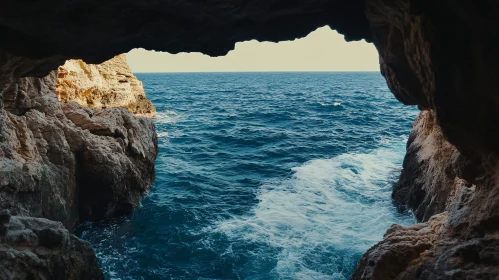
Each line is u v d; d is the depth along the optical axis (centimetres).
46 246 848
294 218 1523
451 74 564
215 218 1578
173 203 1764
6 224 806
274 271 1166
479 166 692
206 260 1257
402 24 643
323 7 736
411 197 1505
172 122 4100
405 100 838
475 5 495
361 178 2012
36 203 1175
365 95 7581
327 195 1775
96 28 626
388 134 3288
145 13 644
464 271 620
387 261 729
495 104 564
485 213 664
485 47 527
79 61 2980
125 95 3666
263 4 670
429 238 765
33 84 1429
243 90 9550
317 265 1189
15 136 1229
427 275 664
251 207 1681
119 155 1661
